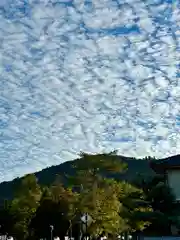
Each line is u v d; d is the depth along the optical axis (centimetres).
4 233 9550
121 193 5459
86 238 5109
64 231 7219
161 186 5047
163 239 4809
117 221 5147
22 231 9006
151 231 4994
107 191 5312
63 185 7681
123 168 6003
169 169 5897
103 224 5128
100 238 5591
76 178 5650
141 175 5625
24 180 9162
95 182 5538
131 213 5106
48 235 7400
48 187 8175
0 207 10331
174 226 4841
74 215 5603
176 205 4972
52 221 7325
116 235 5669
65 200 6794
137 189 5416
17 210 9256
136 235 5278
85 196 5275
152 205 4994
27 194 9050
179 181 5841
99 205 5172
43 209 7462
